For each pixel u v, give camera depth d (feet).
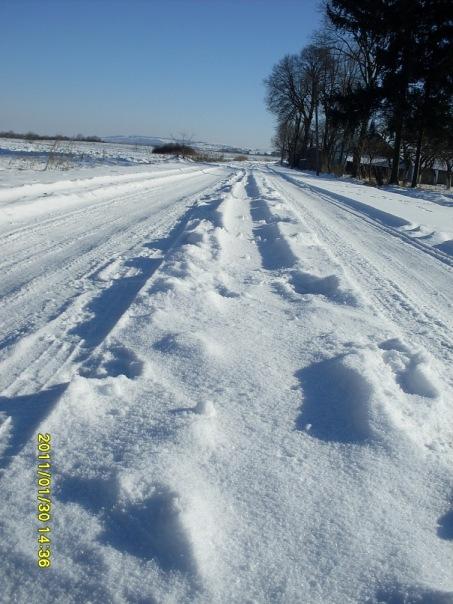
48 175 57.00
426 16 107.76
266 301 18.37
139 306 16.57
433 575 6.93
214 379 12.05
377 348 14.19
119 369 12.44
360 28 130.72
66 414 10.02
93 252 24.88
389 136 131.64
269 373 12.58
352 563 7.06
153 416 10.22
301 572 6.86
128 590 6.37
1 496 7.89
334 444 9.82
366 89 123.54
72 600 6.25
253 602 6.37
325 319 16.62
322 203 60.08
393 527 7.81
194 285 19.25
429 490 8.69
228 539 7.26
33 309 16.57
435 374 12.98
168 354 13.12
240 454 9.24
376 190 99.71
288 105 233.35
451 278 25.95
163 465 8.54
